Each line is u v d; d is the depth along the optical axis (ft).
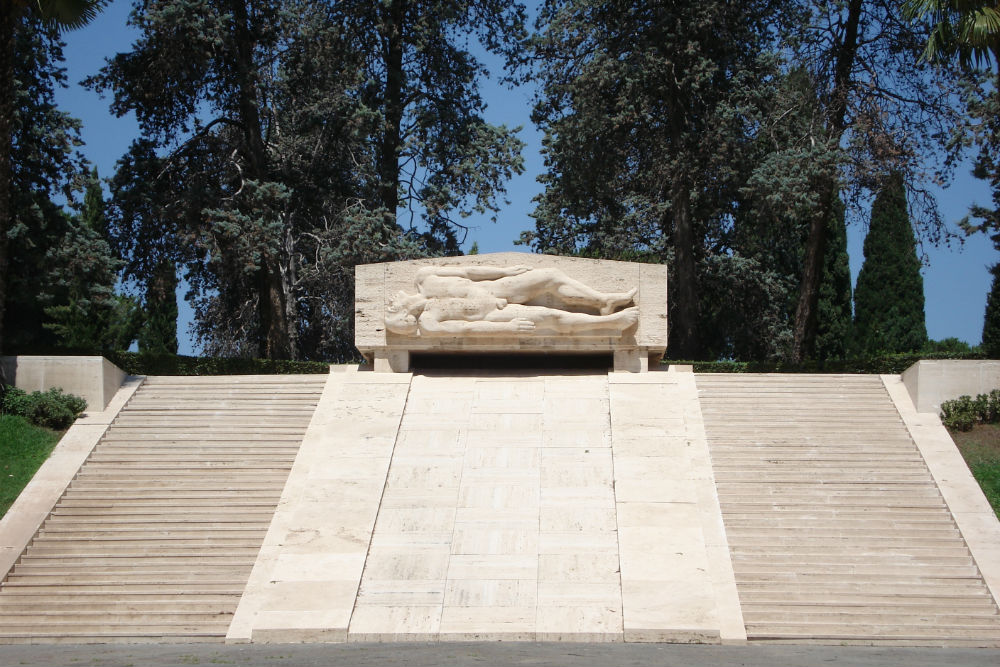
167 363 116.37
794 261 160.97
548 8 145.79
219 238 133.28
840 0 124.26
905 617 69.46
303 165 145.07
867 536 77.92
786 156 123.13
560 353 103.14
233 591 72.59
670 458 84.07
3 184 99.96
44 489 84.53
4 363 97.25
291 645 66.59
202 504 82.43
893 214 157.07
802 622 68.90
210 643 67.56
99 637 68.49
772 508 80.84
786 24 136.15
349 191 146.92
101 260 123.13
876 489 83.51
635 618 68.03
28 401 94.94
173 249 138.92
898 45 125.18
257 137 136.87
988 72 122.72
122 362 113.50
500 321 98.12
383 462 84.43
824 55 126.00
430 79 147.64
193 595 72.43
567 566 73.15
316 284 147.43
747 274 150.20
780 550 76.18
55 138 121.70
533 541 75.56
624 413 90.07
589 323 97.91
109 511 81.97
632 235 149.69
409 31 144.56
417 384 96.32
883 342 155.74
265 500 82.48
